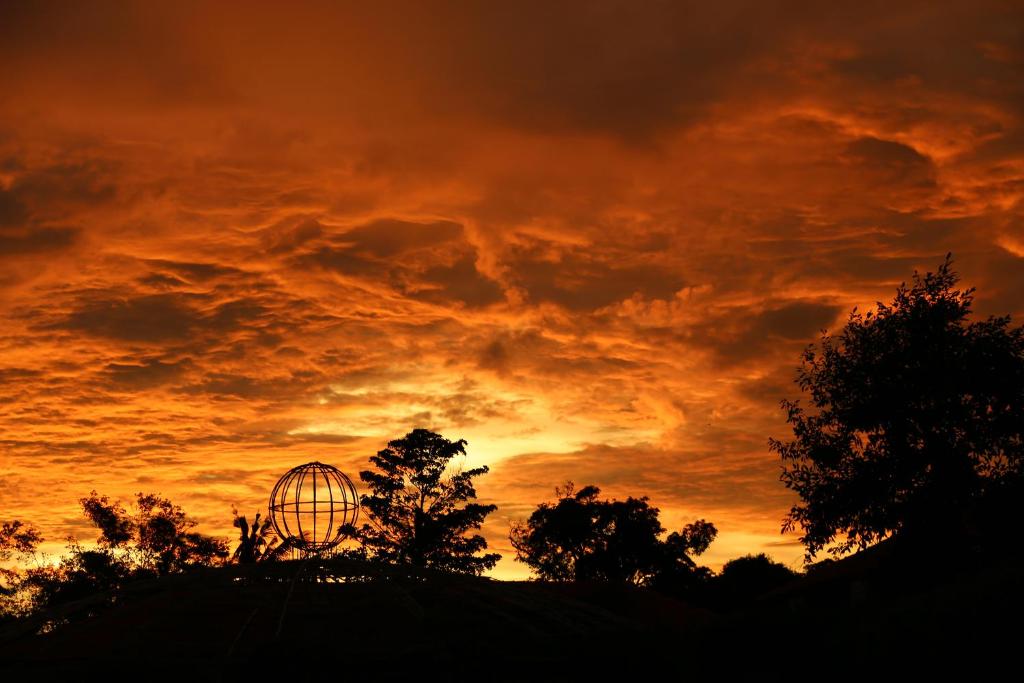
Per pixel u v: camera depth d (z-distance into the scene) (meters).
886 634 10.78
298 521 18.83
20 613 40.97
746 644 12.06
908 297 28.38
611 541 56.47
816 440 27.86
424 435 47.09
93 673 13.31
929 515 25.39
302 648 13.59
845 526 27.11
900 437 26.59
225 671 13.19
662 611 30.08
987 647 9.79
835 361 28.30
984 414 26.11
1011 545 23.88
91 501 46.56
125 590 16.70
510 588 17.61
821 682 10.98
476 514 45.88
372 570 17.67
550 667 13.56
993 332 26.91
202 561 46.50
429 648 13.94
